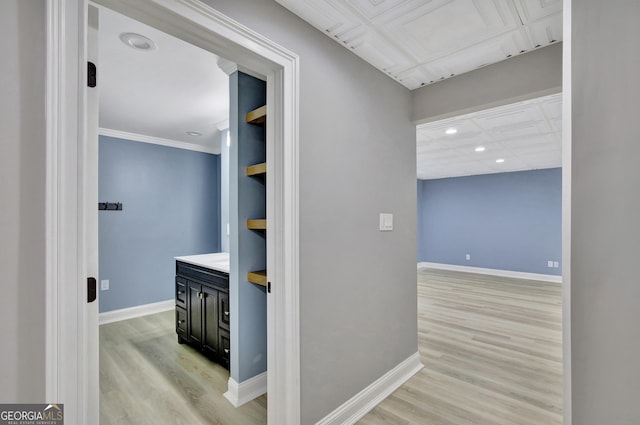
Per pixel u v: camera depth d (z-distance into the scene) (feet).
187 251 14.25
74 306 2.75
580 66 2.49
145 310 12.80
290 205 4.66
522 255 20.85
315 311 5.08
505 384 7.04
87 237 3.05
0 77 2.46
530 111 9.22
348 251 5.75
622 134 2.19
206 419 5.87
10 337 2.48
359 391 5.96
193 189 14.57
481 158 16.43
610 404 2.25
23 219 2.54
